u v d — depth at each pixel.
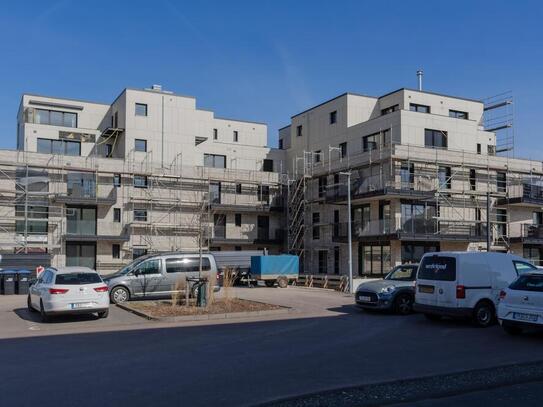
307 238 43.47
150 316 15.83
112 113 45.84
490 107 44.34
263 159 48.53
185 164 43.88
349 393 7.16
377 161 35.81
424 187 35.62
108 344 11.36
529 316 11.77
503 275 14.74
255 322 15.25
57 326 14.58
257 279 32.44
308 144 45.84
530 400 6.89
